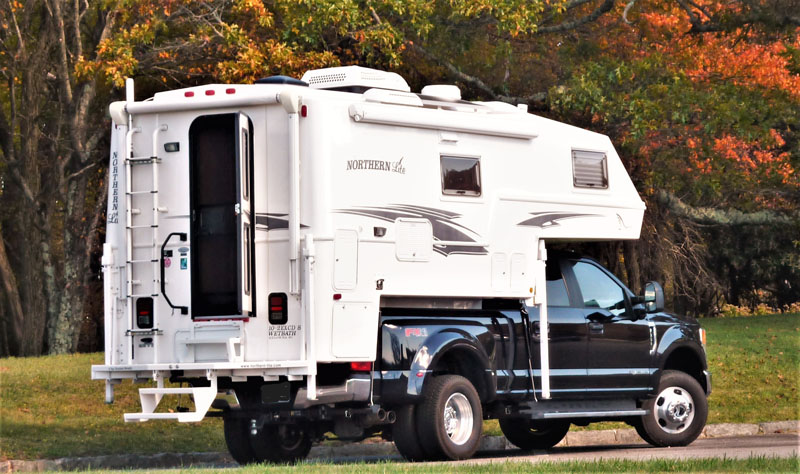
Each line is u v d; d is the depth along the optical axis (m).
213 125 11.64
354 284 11.75
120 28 28.36
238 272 11.22
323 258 11.53
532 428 15.82
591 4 28.36
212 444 15.19
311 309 11.33
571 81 24.91
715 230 44.00
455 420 12.46
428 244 12.52
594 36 27.95
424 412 12.19
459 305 13.01
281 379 11.57
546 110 26.88
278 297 11.51
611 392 14.10
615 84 25.47
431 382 12.29
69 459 13.58
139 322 11.91
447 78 26.58
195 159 11.67
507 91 26.12
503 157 13.54
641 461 10.44
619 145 26.75
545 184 14.01
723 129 26.28
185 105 11.73
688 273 42.88
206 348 11.67
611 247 31.20
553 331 13.67
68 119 30.42
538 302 13.59
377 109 12.06
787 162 29.89
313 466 10.67
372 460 14.23
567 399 13.73
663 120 25.48
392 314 12.30
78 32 30.08
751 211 30.84
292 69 24.27
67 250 32.34
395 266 12.16
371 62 25.12
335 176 11.70
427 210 12.54
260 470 10.17
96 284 37.72
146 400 11.54
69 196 32.19
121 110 11.97
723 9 27.12
